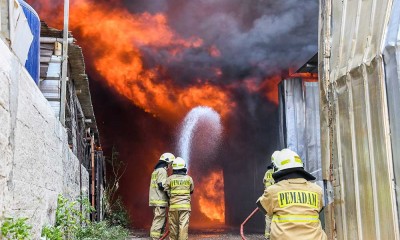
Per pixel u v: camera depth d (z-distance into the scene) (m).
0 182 3.24
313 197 3.66
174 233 8.71
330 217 4.33
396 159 3.23
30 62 5.61
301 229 3.54
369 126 3.60
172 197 8.66
